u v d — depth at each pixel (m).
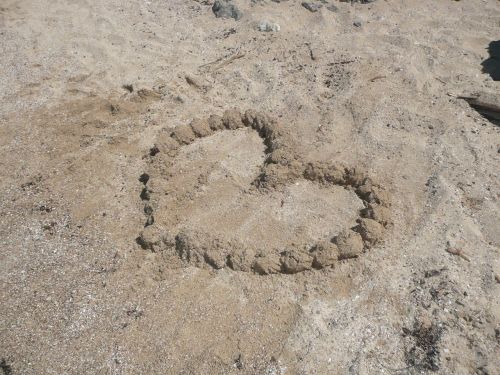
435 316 1.03
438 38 1.99
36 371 0.99
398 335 1.01
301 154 1.46
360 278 1.12
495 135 1.52
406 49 1.92
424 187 1.35
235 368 0.96
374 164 1.43
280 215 1.29
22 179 1.48
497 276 1.11
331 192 1.36
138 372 0.97
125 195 1.40
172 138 1.54
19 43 2.18
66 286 1.15
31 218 1.34
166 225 1.27
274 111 1.67
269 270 1.13
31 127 1.68
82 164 1.51
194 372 0.96
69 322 1.07
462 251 1.16
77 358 1.00
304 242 1.21
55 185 1.45
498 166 1.41
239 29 2.16
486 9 2.18
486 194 1.32
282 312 1.05
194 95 1.79
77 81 1.92
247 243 1.22
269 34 2.10
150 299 1.10
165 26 2.24
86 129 1.65
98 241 1.26
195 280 1.14
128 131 1.64
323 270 1.14
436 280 1.10
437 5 2.24
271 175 1.36
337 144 1.51
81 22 2.30
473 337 0.99
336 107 1.65
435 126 1.55
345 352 0.98
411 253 1.17
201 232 1.21
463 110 1.62
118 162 1.51
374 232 1.18
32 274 1.18
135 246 1.23
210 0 2.41
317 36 2.05
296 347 0.98
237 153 1.51
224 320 1.05
